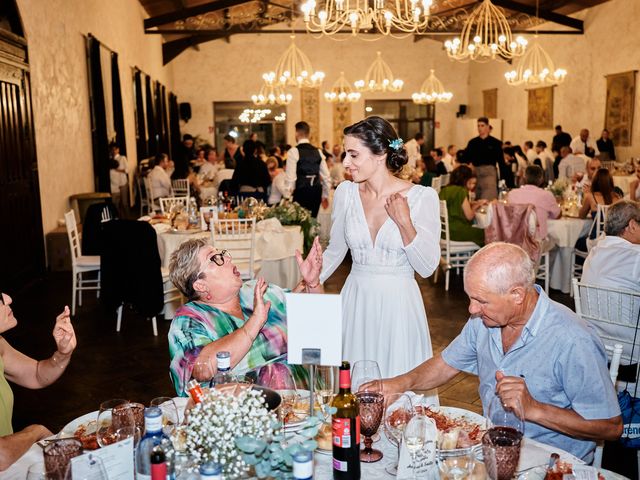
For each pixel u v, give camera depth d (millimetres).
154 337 5203
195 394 1544
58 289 6836
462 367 2207
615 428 1896
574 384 1915
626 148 13148
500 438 1534
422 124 20812
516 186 13523
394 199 2389
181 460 1377
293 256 6039
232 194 9133
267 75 14547
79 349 4918
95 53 9719
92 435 1769
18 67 6797
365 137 2447
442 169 14805
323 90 20297
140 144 13578
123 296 5176
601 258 3223
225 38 19875
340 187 2646
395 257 2529
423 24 8211
